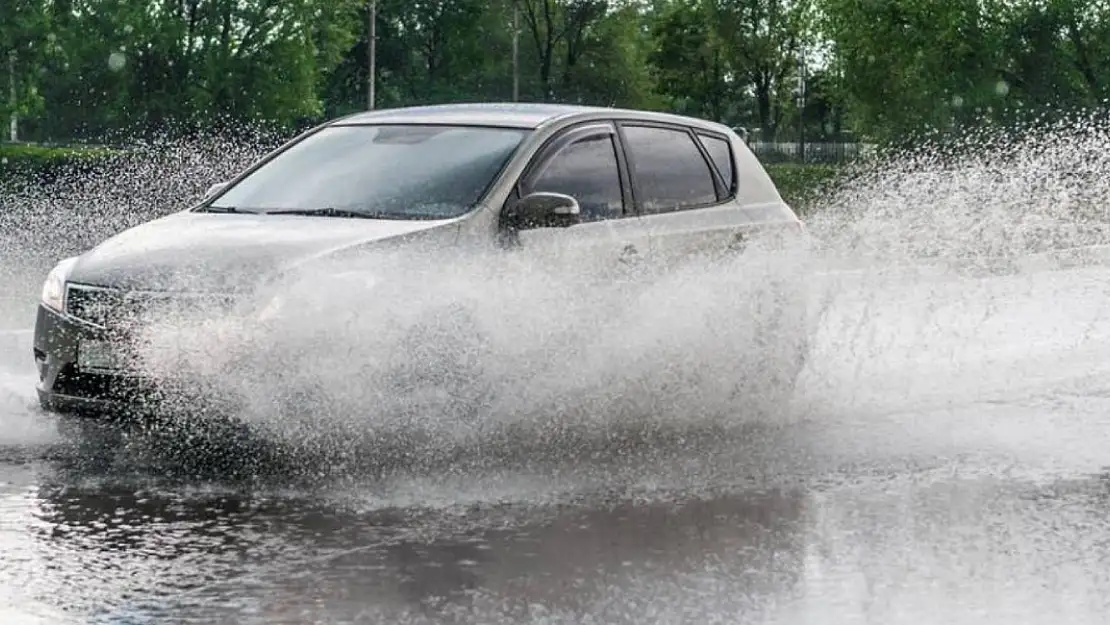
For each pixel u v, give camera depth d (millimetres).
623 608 6156
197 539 7266
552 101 116938
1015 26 78562
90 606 6164
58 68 87875
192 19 90125
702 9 108812
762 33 108938
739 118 116875
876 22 80875
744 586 6496
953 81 79562
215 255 9062
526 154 10273
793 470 8953
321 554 6992
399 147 10633
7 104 74625
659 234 10672
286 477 8641
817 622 5992
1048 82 78875
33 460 9055
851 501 8195
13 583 6500
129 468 8852
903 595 6383
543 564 6836
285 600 6254
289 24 90188
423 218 9758
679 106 113562
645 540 7289
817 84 108625
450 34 124125
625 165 10836
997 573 6750
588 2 114250
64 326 9164
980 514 7910
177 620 5965
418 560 6898
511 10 118500
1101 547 7223
